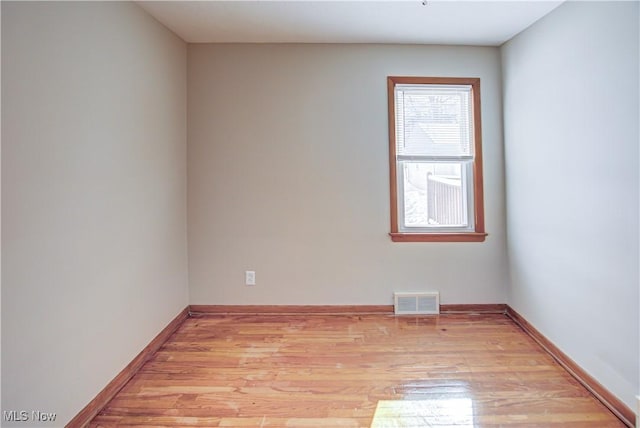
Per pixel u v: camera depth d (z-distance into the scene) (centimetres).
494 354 241
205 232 312
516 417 176
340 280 315
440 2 232
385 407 185
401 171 315
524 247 279
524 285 280
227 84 306
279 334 275
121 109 210
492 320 299
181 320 298
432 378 212
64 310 162
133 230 223
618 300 180
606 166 187
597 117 193
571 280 219
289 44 306
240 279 315
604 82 188
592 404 187
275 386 204
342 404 188
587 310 204
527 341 261
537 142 256
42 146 150
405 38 293
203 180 310
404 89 310
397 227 312
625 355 175
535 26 257
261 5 237
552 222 239
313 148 309
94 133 185
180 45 294
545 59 244
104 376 191
